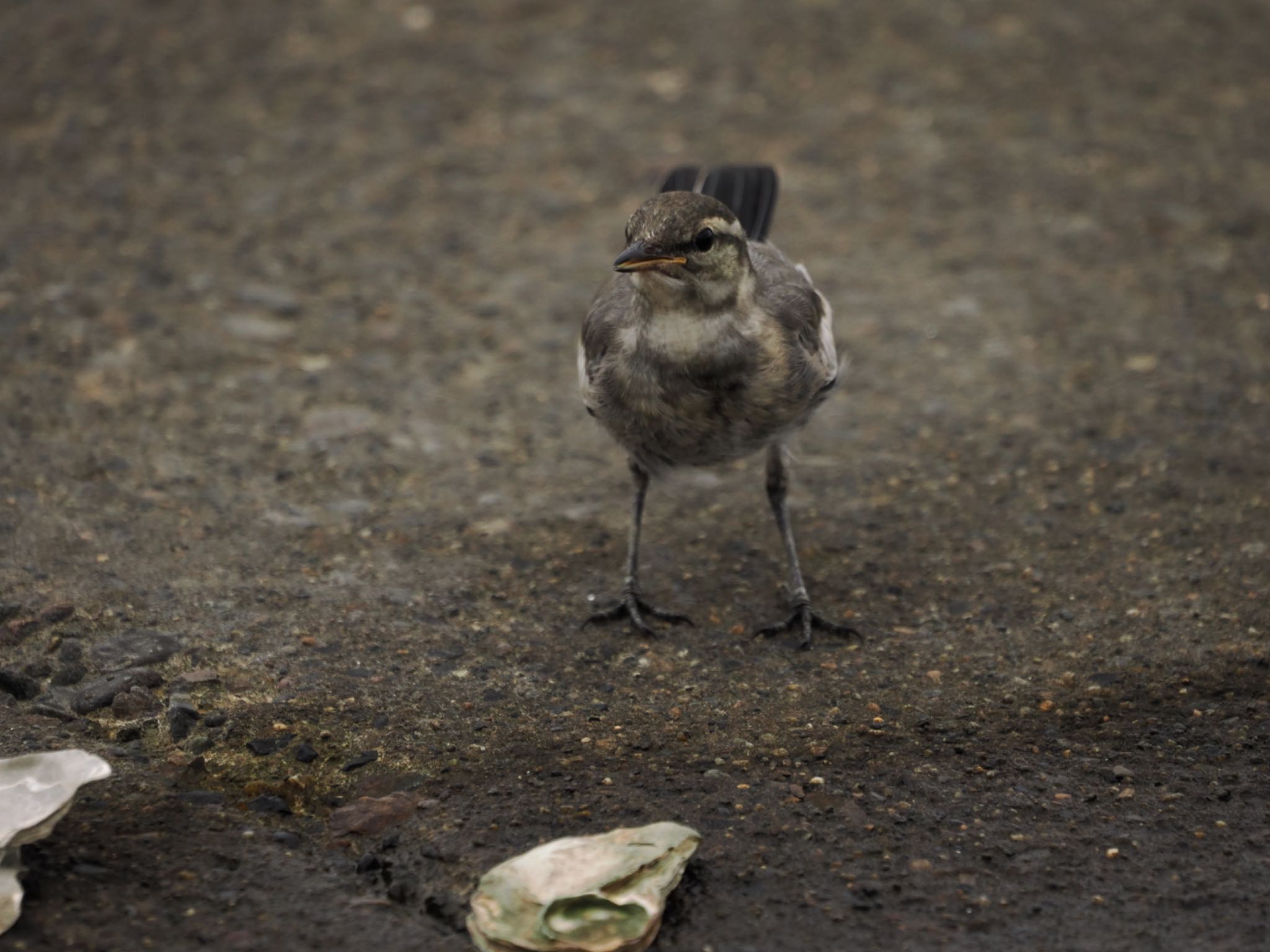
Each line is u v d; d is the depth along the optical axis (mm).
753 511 11219
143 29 19609
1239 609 9672
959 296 14414
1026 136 17609
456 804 7629
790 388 9141
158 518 10570
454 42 19609
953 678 9047
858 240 15398
